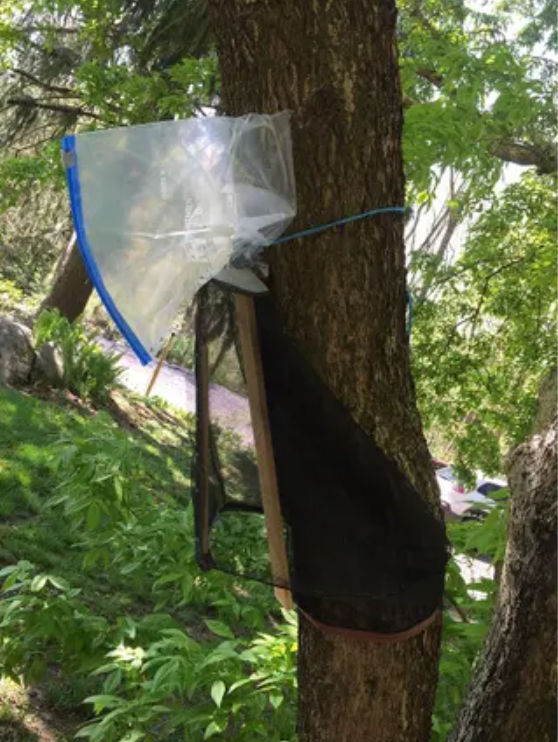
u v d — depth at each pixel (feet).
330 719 6.64
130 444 11.12
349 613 6.22
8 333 36.55
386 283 6.28
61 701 13.28
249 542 7.17
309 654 6.70
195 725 8.38
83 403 37.78
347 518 6.06
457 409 23.71
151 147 5.47
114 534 10.15
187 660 8.25
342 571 6.07
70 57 34.71
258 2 5.87
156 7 28.30
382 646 6.46
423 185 10.63
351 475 6.07
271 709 10.45
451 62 12.33
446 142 10.54
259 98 6.02
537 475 6.52
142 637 9.36
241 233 5.66
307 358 6.19
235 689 8.30
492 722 6.59
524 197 22.41
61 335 38.68
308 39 5.87
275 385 6.17
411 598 6.12
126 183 5.38
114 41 28.96
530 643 6.44
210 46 27.40
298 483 6.12
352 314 6.19
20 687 13.28
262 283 6.19
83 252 5.27
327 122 5.94
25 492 21.30
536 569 6.42
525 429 22.04
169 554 9.84
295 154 5.96
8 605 9.87
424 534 6.12
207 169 5.60
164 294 5.43
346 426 6.09
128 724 8.45
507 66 12.12
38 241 60.29
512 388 23.50
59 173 24.18
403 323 6.54
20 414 29.30
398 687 6.56
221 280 5.98
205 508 6.33
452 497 26.12
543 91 12.25
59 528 20.01
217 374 6.28
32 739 12.23
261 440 6.08
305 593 6.10
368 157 6.05
